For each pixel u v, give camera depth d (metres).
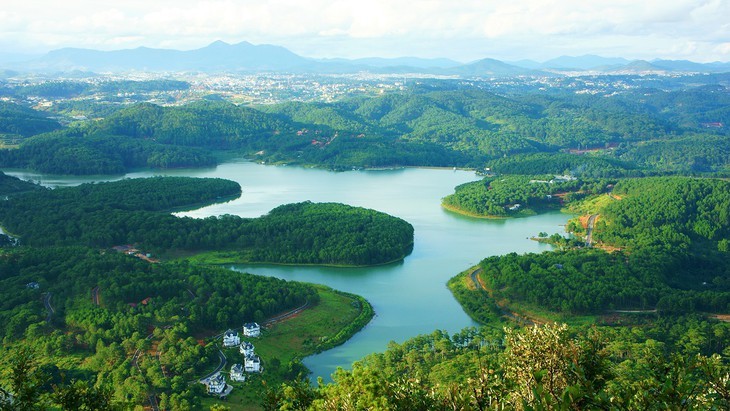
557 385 93.06
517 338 101.75
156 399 197.25
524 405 81.06
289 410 120.19
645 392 89.06
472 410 97.56
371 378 117.50
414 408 105.25
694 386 87.50
